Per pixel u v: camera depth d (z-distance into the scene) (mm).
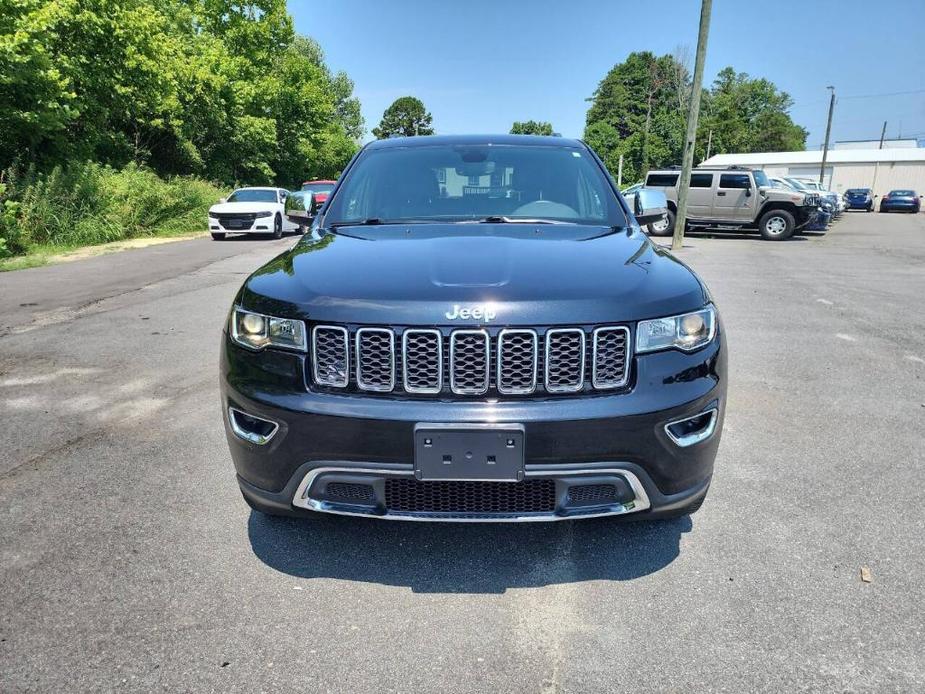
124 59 19797
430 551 2689
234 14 36281
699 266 11758
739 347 5953
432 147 3896
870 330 6641
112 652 2094
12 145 16438
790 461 3545
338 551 2686
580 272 2414
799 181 29062
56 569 2535
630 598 2387
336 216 3480
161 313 7375
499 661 2072
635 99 97188
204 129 27984
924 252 14445
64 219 15383
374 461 2203
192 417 4160
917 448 3717
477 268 2428
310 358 2275
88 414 4215
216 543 2730
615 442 2186
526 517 2244
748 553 2664
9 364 5344
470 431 2135
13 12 14375
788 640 2154
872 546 2711
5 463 3484
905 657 2068
